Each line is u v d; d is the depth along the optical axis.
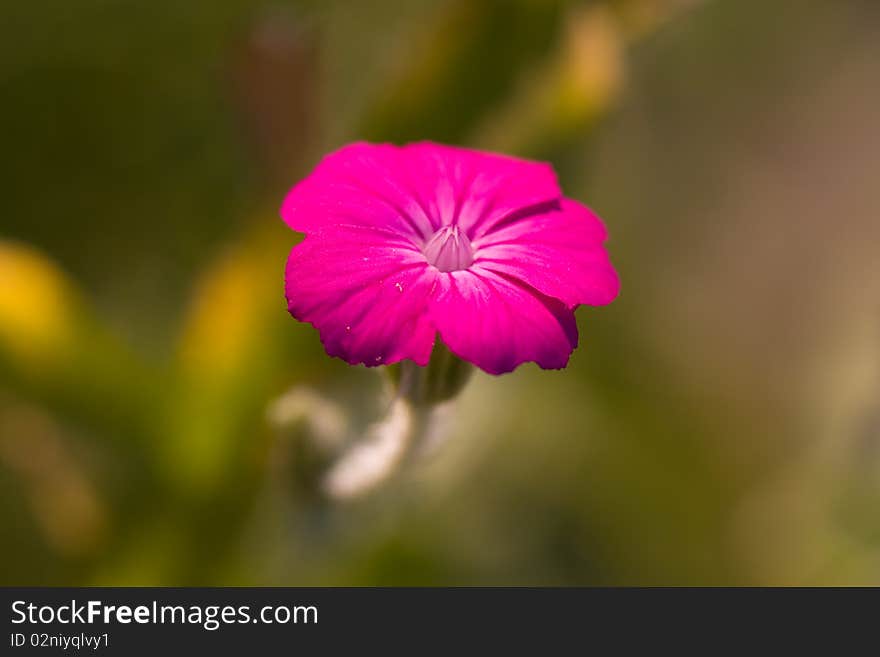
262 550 0.30
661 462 0.40
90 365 0.29
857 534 0.34
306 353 0.29
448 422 0.25
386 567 0.35
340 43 0.39
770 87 0.49
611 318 0.42
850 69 0.51
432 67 0.29
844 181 0.49
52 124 0.37
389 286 0.23
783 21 0.49
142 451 0.30
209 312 0.29
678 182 0.47
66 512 0.31
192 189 0.37
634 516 0.40
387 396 0.26
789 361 0.45
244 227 0.30
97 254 0.37
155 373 0.30
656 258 0.45
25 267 0.29
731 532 0.40
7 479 0.35
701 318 0.45
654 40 0.46
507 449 0.39
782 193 0.49
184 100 0.37
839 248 0.48
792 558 0.38
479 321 0.23
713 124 0.48
